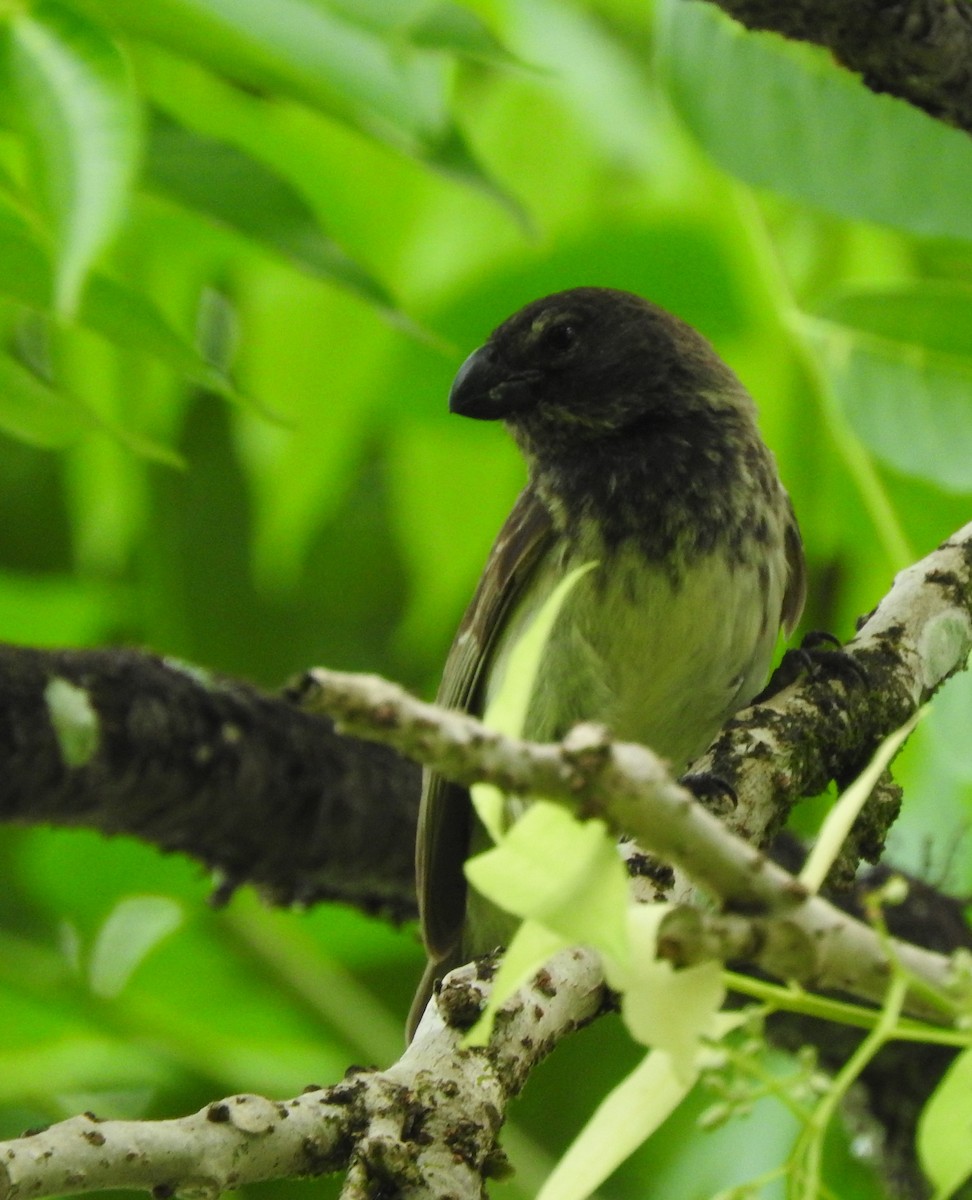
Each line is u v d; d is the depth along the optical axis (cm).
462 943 916
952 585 757
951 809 917
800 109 733
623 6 951
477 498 1050
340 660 1166
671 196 949
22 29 615
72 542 1212
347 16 707
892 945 384
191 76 850
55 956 1009
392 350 992
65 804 850
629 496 884
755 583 878
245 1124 504
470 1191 512
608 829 380
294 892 956
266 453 1039
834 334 779
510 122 957
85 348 1009
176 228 864
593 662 870
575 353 930
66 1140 479
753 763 684
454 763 353
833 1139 962
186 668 901
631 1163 945
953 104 709
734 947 383
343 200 934
